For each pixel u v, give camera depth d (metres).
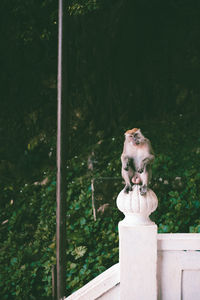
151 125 11.81
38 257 7.61
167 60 12.62
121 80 12.15
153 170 8.52
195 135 10.90
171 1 12.66
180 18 12.86
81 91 12.17
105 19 11.79
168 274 4.17
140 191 4.20
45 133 12.32
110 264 6.95
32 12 11.65
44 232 8.02
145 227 4.13
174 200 7.55
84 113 11.98
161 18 12.82
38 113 12.68
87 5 9.73
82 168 10.02
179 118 11.85
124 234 4.14
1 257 7.84
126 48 12.20
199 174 8.08
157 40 12.77
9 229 8.63
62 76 4.34
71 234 7.47
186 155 9.68
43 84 12.98
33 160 11.76
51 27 11.86
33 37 12.35
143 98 12.25
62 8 4.39
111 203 7.87
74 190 8.74
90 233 7.48
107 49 11.98
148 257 4.12
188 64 12.60
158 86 12.44
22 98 12.96
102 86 12.02
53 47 12.90
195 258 4.15
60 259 4.19
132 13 12.14
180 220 7.25
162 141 10.88
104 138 11.66
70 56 12.19
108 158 10.22
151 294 4.11
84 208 8.01
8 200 9.90
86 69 12.08
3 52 13.03
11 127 12.64
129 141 4.28
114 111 11.98
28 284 7.23
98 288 4.27
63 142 4.28
